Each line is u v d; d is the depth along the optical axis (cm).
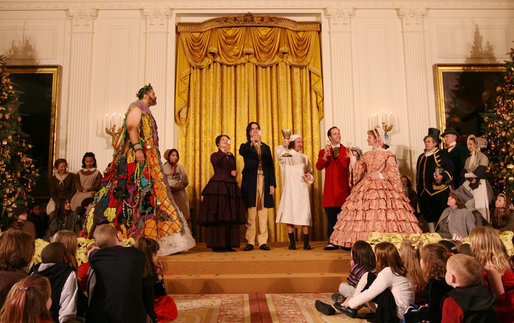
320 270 461
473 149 591
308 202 560
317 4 765
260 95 746
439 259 277
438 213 582
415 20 759
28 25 748
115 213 447
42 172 701
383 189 496
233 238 537
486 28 764
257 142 563
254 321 319
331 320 322
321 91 750
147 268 274
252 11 765
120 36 749
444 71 741
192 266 456
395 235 422
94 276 240
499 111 662
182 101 738
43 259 244
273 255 499
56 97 720
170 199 488
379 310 300
